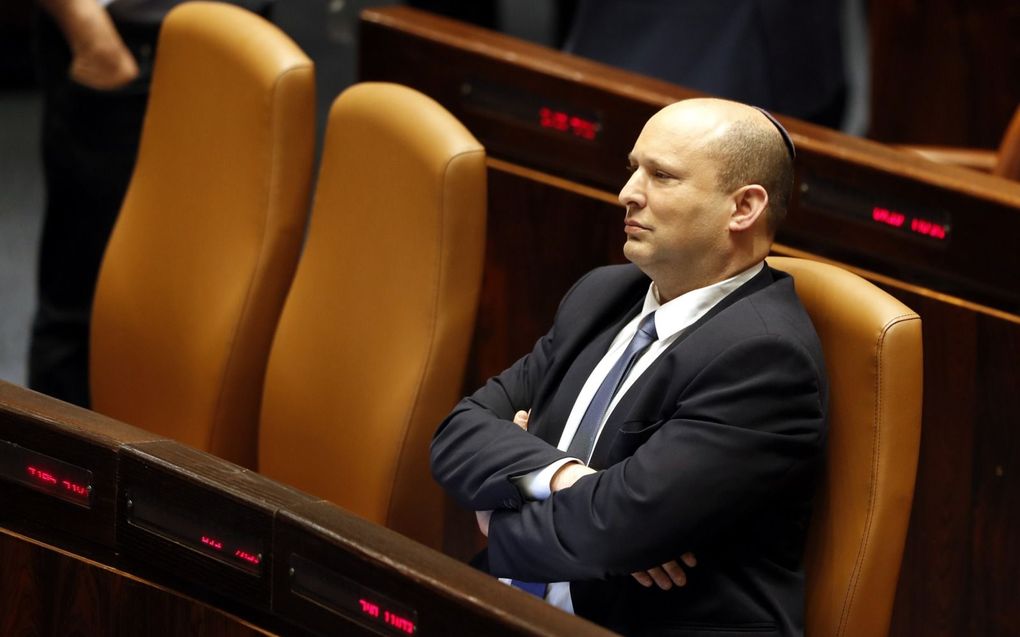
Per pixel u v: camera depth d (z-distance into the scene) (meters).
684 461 6.19
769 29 10.91
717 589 6.36
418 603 5.06
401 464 7.81
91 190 10.96
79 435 5.96
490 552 6.63
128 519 5.89
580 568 6.27
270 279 8.75
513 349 9.70
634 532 6.18
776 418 6.26
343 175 8.15
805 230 8.35
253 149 8.66
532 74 9.26
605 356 7.00
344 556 5.25
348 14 13.28
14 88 20.19
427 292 7.71
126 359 9.40
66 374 11.31
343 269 8.13
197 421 8.95
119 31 10.63
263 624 5.68
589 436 6.75
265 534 5.48
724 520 6.22
